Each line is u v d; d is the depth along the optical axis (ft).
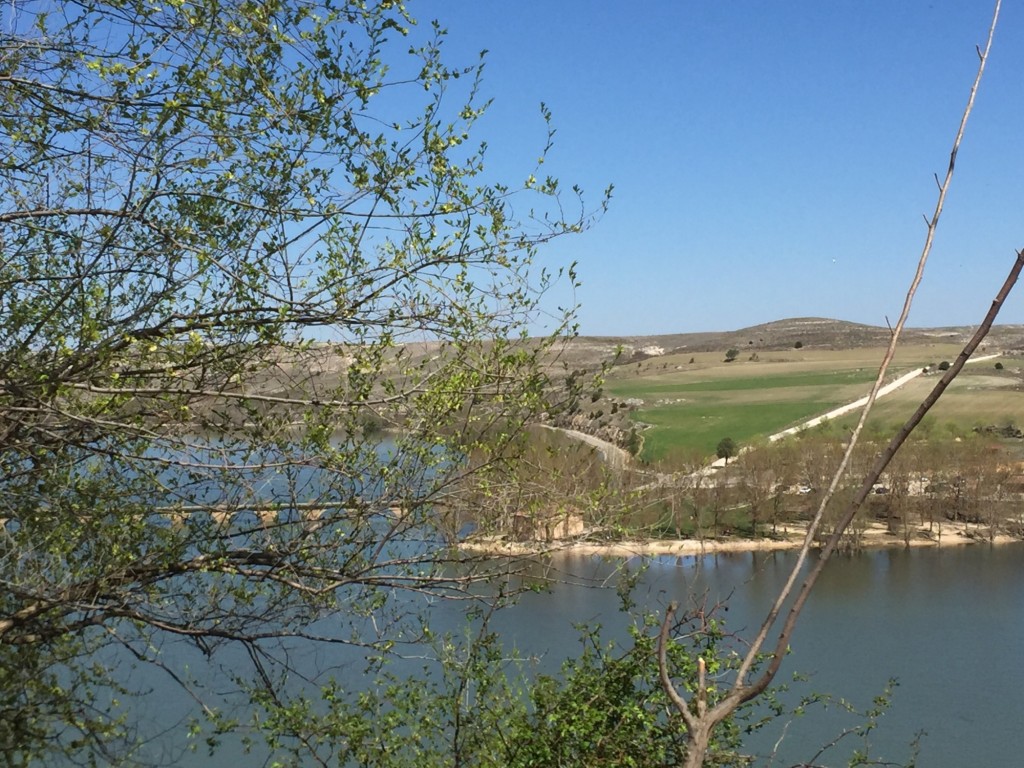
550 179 18.83
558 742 25.49
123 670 36.68
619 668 25.85
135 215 16.70
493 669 26.25
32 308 17.57
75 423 17.85
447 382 18.58
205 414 18.71
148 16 16.53
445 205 18.08
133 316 17.46
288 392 18.98
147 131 16.53
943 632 101.40
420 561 20.10
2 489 18.30
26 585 17.92
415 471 19.35
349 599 21.01
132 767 24.39
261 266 17.88
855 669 84.84
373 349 18.56
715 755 24.53
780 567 112.37
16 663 21.84
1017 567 153.58
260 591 20.45
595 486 21.22
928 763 60.64
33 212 16.17
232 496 19.07
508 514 20.06
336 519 19.35
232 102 17.10
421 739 25.17
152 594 19.58
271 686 22.49
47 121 16.83
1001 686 80.07
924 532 185.98
